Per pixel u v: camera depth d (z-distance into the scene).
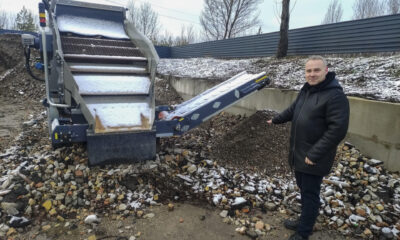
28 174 3.30
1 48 13.93
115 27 4.91
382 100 4.09
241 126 4.90
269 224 2.85
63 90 3.70
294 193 3.35
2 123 6.71
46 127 6.04
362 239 2.65
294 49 9.13
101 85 3.68
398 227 2.72
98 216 2.84
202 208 3.09
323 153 2.13
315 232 2.74
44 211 2.85
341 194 3.27
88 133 3.22
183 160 3.89
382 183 3.43
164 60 16.64
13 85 11.66
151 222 2.80
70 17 4.57
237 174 3.68
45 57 3.60
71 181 3.21
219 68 10.21
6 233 2.53
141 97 3.83
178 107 4.60
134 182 3.30
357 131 4.18
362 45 6.91
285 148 4.16
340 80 5.59
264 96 5.98
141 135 3.46
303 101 2.40
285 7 8.76
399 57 5.65
